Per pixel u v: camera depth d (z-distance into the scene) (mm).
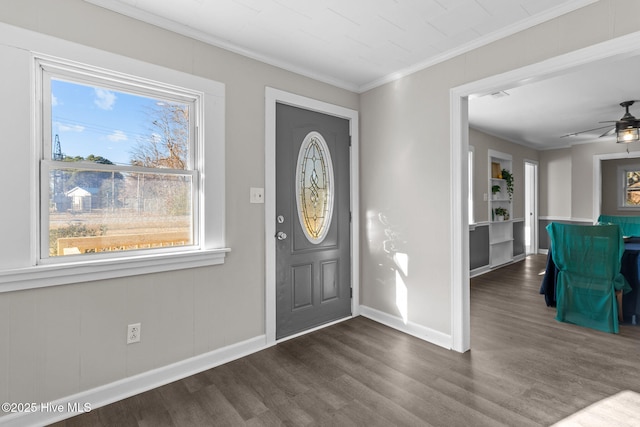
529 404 1766
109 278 1828
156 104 2049
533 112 4098
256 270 2467
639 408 1721
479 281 4578
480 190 5082
